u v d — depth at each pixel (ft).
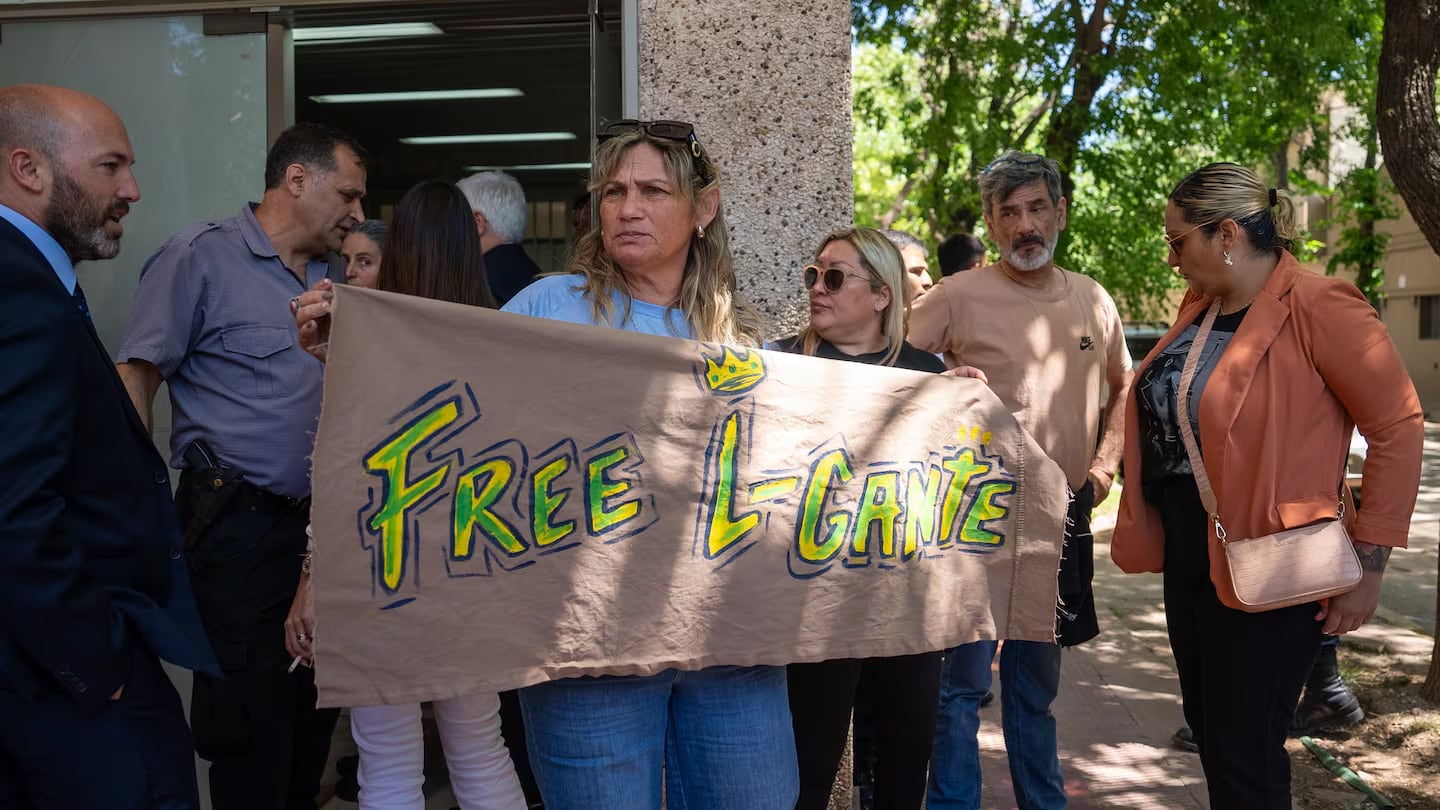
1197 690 10.50
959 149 43.86
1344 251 66.80
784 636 8.58
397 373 7.41
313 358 10.33
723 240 8.98
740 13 11.77
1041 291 12.71
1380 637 22.07
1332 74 45.32
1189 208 9.97
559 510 7.85
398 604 7.40
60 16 14.07
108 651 7.07
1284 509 9.47
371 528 7.34
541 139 34.53
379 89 26.02
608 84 12.90
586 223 14.84
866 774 13.17
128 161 8.09
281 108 14.14
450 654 7.52
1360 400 9.46
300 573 10.20
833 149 11.88
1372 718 17.11
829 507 8.80
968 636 9.46
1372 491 9.53
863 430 8.93
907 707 10.41
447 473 7.54
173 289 10.11
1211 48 42.65
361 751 8.66
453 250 8.83
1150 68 40.50
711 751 8.61
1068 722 17.76
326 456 7.24
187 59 14.14
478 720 8.68
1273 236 9.90
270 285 10.43
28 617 6.70
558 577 7.83
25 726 7.08
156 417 13.66
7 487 6.61
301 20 14.51
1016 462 9.57
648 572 8.11
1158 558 10.70
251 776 10.34
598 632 7.93
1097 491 13.10
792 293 11.97
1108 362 13.47
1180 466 10.16
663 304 8.80
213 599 9.98
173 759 7.65
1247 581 9.34
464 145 35.65
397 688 7.40
